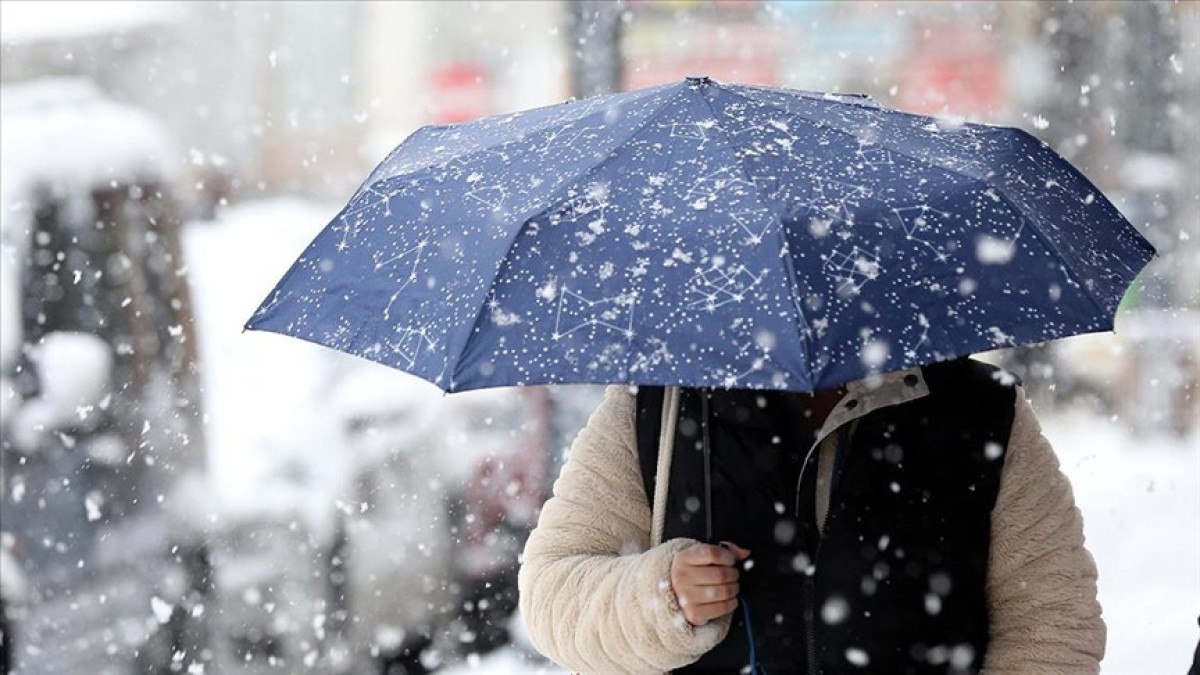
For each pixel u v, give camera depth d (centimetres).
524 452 1438
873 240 481
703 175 498
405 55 3341
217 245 2550
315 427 1434
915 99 2677
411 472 1398
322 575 1359
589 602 539
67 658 1337
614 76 2647
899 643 530
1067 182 567
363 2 3341
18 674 1334
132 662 1337
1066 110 2428
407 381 1487
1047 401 2202
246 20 3231
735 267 469
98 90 1794
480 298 482
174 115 2950
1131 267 549
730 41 2642
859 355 455
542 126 555
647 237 481
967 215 498
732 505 539
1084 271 510
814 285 464
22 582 1353
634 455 566
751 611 536
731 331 457
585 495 567
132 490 1424
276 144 3291
